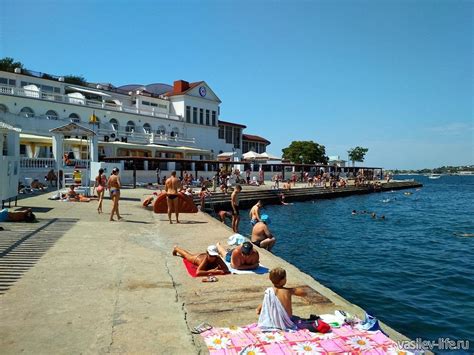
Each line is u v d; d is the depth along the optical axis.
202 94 60.97
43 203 18.83
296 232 22.42
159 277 7.70
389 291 11.34
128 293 6.72
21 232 11.40
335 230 23.41
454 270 13.81
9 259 8.60
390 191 69.44
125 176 36.19
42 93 40.41
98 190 16.45
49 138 31.28
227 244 11.14
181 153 48.69
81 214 15.80
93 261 8.68
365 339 5.07
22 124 36.62
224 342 4.89
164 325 5.43
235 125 69.38
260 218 14.77
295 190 44.94
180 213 18.17
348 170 79.50
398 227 25.09
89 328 5.25
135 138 46.59
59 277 7.44
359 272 13.48
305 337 5.09
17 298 6.28
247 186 45.81
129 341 4.90
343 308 6.34
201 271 7.89
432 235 21.91
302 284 7.59
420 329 8.69
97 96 50.00
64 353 4.54
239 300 6.54
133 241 11.12
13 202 18.42
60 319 5.52
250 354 4.60
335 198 50.69
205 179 44.84
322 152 87.19
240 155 71.19
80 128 22.86
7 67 62.34
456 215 32.47
